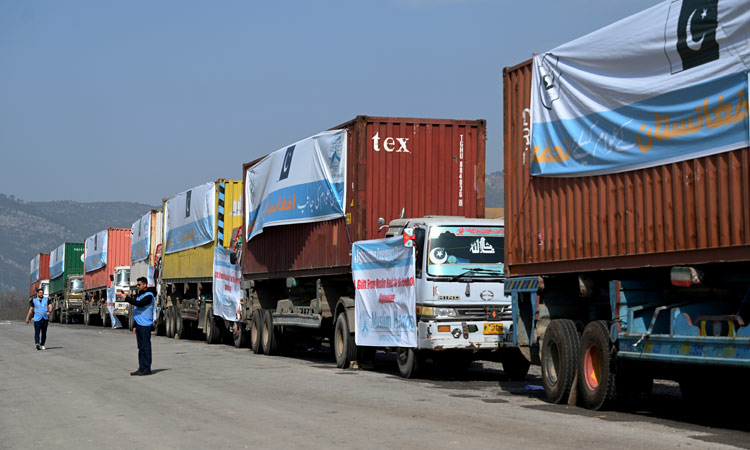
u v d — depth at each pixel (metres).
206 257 29.17
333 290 19.59
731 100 8.74
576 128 11.30
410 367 15.81
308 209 20.08
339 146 18.59
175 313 33.62
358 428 9.39
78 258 62.88
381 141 17.91
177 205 33.44
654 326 10.18
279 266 22.25
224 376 16.19
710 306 9.67
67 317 60.75
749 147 8.51
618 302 10.55
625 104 10.30
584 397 11.33
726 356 8.87
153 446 8.52
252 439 8.77
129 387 14.20
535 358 12.91
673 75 9.53
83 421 10.41
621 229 10.43
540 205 12.29
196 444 8.55
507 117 13.23
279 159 22.11
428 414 10.59
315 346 23.97
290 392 13.27
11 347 26.89
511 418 10.23
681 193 9.44
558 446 8.11
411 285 15.54
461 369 17.84
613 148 10.51
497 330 15.19
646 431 9.13
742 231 8.59
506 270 13.26
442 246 15.32
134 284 43.69
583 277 11.38
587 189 11.16
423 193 18.03
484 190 18.36
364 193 17.62
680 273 9.35
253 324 23.86
